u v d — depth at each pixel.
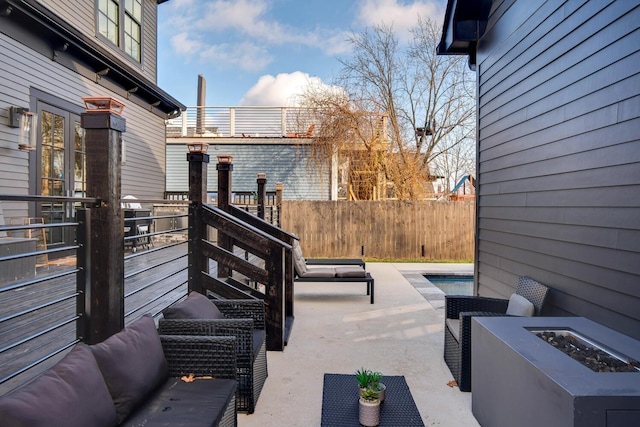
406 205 10.09
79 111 6.71
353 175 11.61
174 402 1.86
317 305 5.42
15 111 5.29
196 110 12.78
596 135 2.68
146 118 9.02
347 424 2.21
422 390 2.84
